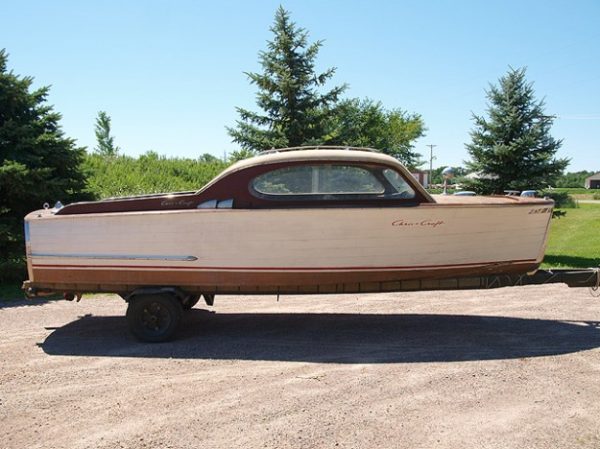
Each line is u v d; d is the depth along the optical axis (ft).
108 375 15.19
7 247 29.01
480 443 11.01
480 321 21.04
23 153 29.50
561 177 42.68
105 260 18.42
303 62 43.32
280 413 12.46
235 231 17.90
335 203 17.95
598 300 24.77
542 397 13.37
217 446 10.94
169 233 18.08
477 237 18.35
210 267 18.13
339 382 14.42
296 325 20.68
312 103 43.45
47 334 19.67
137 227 18.17
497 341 18.25
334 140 45.27
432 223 17.97
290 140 43.60
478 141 43.14
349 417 12.23
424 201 18.12
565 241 54.19
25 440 11.35
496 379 14.58
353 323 20.90
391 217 17.74
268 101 43.27
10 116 30.73
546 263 38.34
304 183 18.06
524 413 12.44
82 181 33.47
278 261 17.99
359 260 18.04
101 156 64.13
